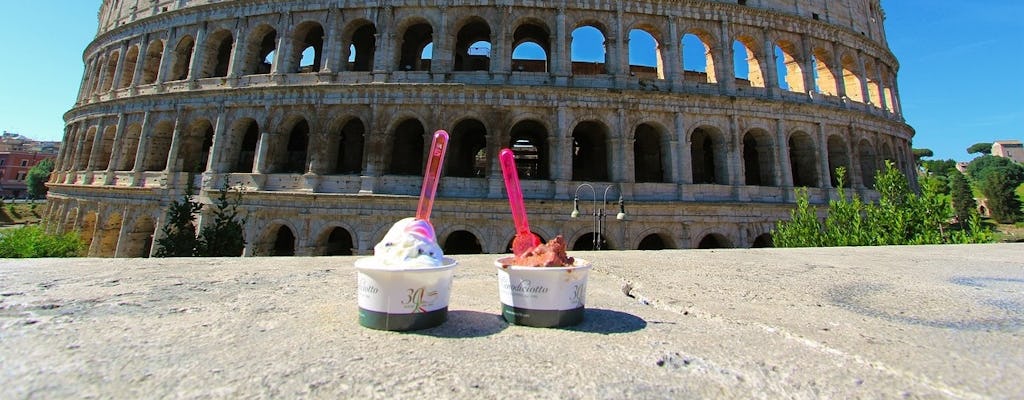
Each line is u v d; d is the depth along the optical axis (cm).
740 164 3997
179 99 4369
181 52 4747
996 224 10344
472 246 4528
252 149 4828
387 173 3853
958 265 1178
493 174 3741
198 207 3081
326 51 4116
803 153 4394
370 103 3897
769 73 4303
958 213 10581
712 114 4028
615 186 3803
